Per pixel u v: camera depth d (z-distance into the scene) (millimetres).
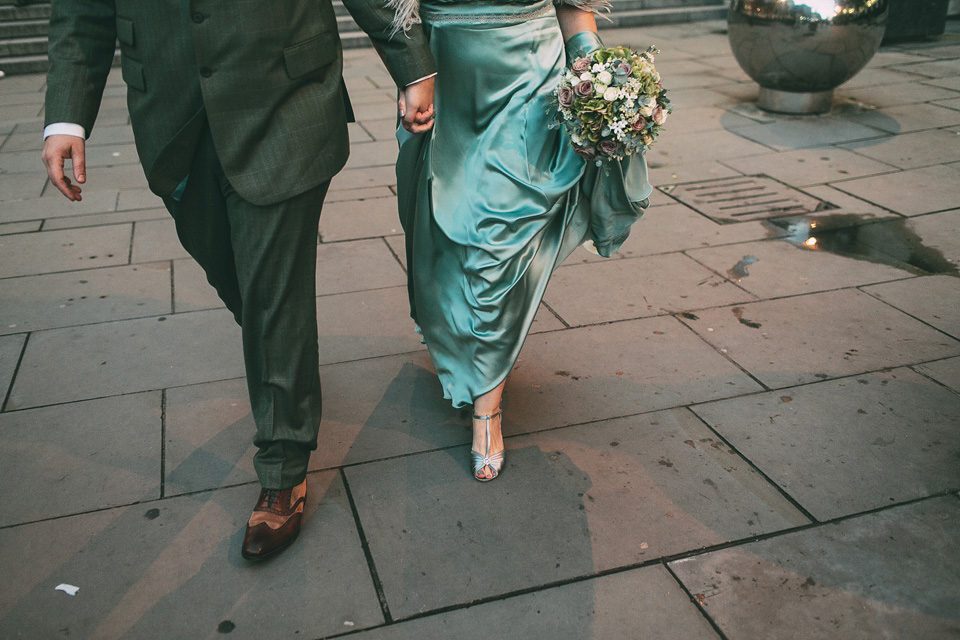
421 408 3014
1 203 5070
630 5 10992
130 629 2111
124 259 4270
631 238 4438
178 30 2002
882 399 2990
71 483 2641
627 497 2547
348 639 2072
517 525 2445
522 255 2508
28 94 8000
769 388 3078
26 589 2238
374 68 8891
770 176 5301
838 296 3752
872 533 2379
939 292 3762
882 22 6082
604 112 2229
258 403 2365
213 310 3730
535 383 3145
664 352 3334
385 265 4188
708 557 2309
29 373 3238
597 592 2201
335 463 2727
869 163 5445
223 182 2174
